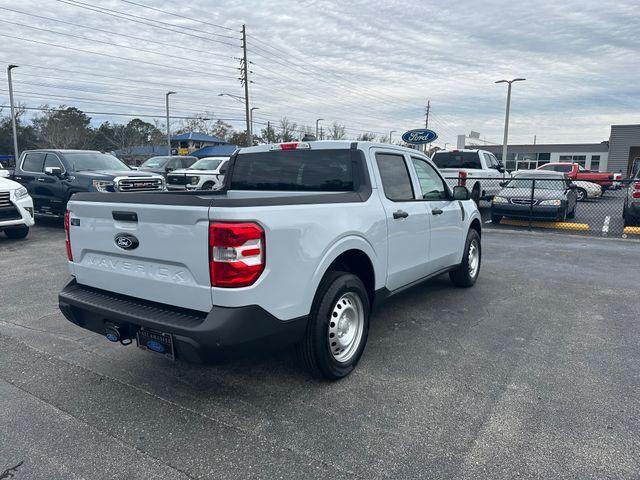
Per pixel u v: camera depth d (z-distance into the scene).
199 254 2.94
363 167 4.20
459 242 6.05
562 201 12.74
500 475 2.65
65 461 2.79
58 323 5.12
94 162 12.57
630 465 2.73
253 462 2.78
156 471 2.70
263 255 2.97
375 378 3.83
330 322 3.60
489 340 4.64
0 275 7.23
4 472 2.69
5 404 3.43
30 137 57.91
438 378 3.82
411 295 6.23
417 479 2.62
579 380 3.78
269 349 3.17
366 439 2.99
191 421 3.21
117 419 3.23
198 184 16.70
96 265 3.61
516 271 7.66
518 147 65.38
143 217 3.18
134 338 3.32
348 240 3.69
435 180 5.60
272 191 4.73
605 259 8.69
